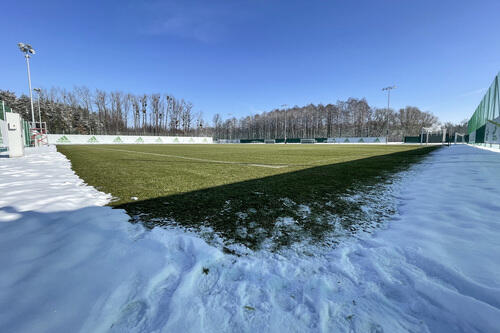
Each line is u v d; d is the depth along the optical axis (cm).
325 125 6888
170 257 183
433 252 184
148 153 1520
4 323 116
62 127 4897
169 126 6506
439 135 4053
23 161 874
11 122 1000
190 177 568
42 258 175
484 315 118
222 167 777
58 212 282
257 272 167
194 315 125
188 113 6781
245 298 141
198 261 174
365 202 349
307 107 7731
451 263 168
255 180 529
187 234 231
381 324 120
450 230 228
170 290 146
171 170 696
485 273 154
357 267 171
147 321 122
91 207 308
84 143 3966
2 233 219
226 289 149
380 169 715
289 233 236
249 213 296
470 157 984
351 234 234
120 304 132
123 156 1235
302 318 125
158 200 355
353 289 147
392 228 245
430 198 353
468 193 368
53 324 117
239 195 388
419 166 778
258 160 1039
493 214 269
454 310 124
